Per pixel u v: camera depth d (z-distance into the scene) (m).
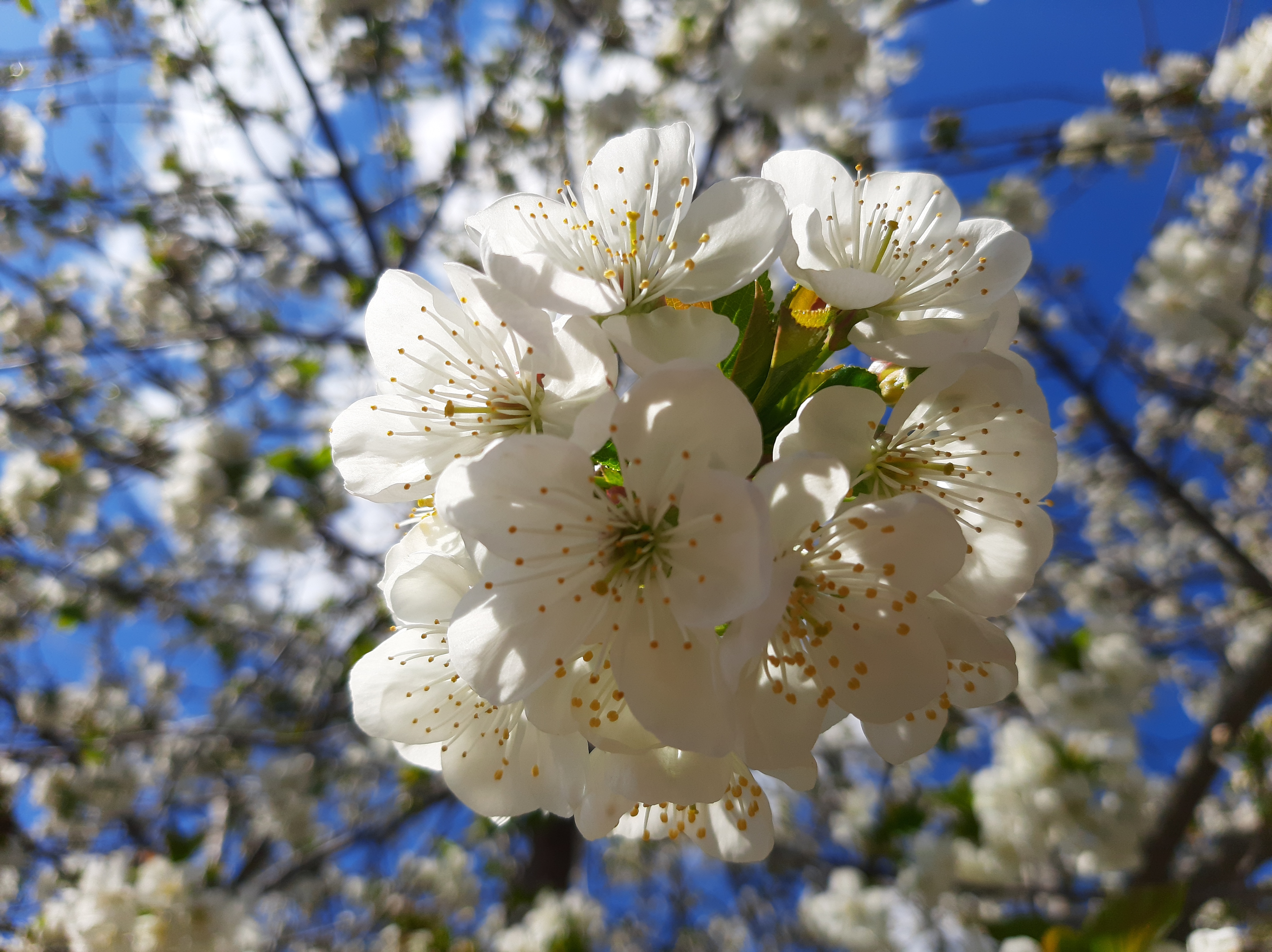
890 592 0.08
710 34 0.34
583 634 0.08
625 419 0.08
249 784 0.35
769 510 0.07
